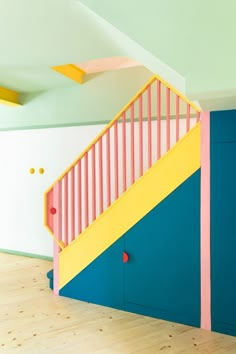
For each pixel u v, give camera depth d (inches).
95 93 207.6
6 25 118.4
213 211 122.0
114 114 202.1
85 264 152.3
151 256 134.8
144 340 116.2
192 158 126.4
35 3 101.2
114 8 89.9
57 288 161.0
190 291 126.6
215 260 121.6
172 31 87.3
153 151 190.4
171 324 128.1
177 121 130.1
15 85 210.2
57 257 161.0
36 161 232.1
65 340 117.1
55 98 220.5
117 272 143.1
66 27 118.8
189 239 126.7
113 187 201.6
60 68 183.5
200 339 116.3
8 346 113.4
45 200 160.9
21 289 169.3
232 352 107.9
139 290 137.7
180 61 88.0
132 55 122.4
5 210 245.9
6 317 136.0
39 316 136.6
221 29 83.7
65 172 157.2
